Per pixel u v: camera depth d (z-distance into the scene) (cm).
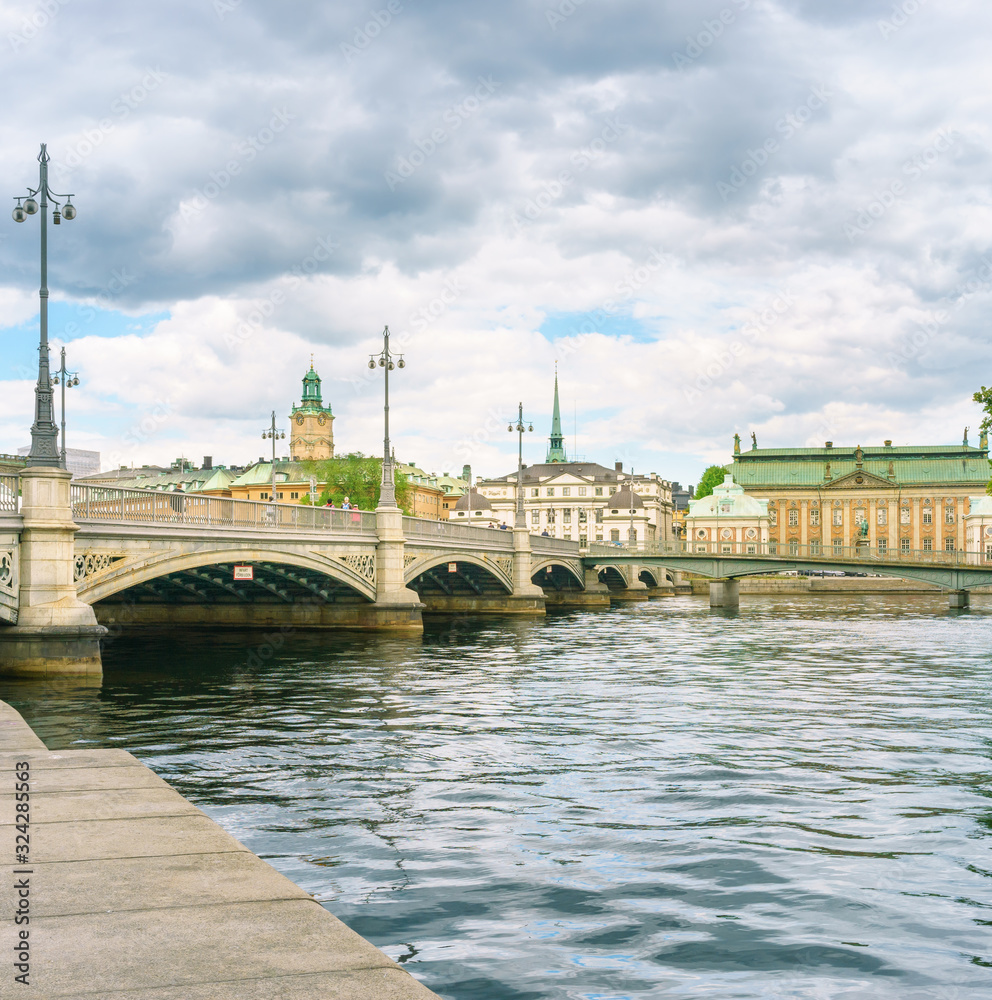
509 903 1062
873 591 13712
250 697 2731
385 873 1165
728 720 2398
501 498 19975
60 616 2748
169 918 675
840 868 1203
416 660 3853
